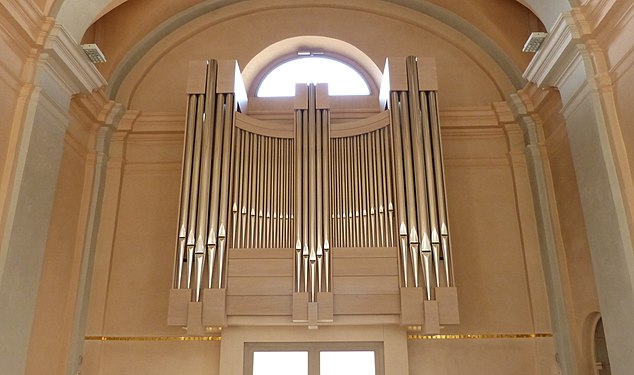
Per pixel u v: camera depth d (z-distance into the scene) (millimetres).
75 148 6047
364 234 5559
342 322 5277
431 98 5996
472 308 6055
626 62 4352
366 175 5762
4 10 4266
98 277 6109
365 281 5352
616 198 4332
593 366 5445
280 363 5871
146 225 6391
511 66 6715
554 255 5902
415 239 5430
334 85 7094
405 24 7148
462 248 6277
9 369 4250
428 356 5887
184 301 5273
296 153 5816
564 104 5117
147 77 6992
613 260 4332
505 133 6652
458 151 6637
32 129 4613
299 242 5473
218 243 5484
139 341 5973
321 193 5664
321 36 7051
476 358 5871
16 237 4383
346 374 5828
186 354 5926
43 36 4742
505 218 6379
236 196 5668
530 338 5926
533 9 5527
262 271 5406
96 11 5383
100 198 6320
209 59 6816
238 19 7184
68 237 5828
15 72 4598
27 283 4535
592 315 5359
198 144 5855
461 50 7051
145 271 6219
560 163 5930
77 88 5387
